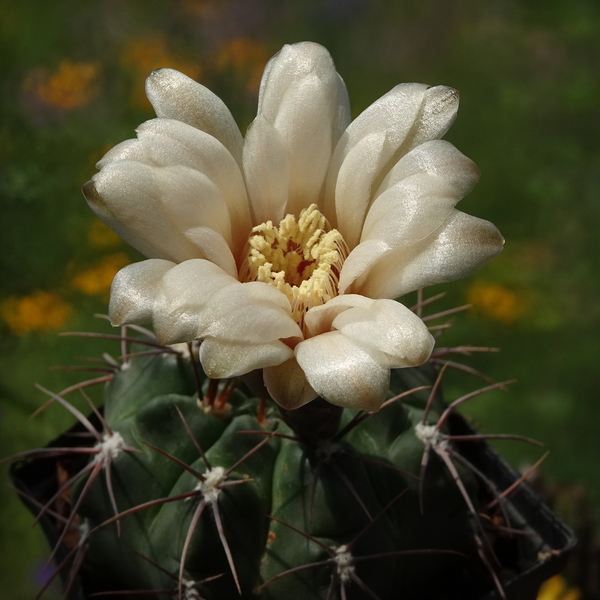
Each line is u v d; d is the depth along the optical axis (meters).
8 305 0.56
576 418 0.57
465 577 0.32
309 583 0.30
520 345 0.62
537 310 0.65
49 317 0.56
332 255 0.30
